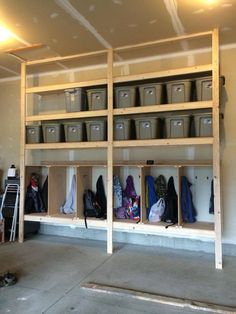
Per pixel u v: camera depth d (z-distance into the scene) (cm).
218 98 346
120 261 358
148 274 317
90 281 296
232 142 390
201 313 235
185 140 362
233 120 390
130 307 245
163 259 367
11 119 536
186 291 274
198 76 384
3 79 537
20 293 270
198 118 360
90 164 466
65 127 433
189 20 326
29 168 472
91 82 416
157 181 419
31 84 519
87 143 416
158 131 388
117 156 453
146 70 438
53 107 502
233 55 391
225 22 331
